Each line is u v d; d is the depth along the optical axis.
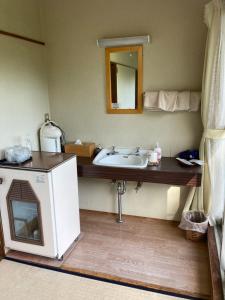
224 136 2.17
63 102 2.91
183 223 2.53
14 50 2.35
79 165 2.48
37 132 2.77
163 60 2.48
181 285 1.91
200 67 2.40
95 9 2.55
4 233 2.25
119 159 2.70
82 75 2.77
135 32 2.49
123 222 2.83
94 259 2.22
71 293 1.86
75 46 2.71
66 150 2.81
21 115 2.50
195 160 2.40
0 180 2.09
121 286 1.91
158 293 1.84
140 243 2.44
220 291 1.62
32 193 2.03
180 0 2.31
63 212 2.19
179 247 2.36
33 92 2.66
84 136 2.93
